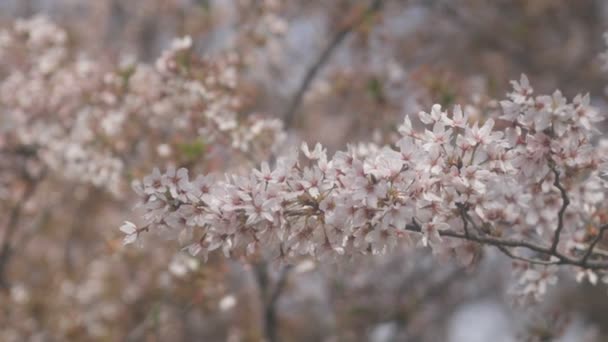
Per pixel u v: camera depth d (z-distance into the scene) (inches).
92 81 259.8
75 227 388.5
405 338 400.8
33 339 339.0
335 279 325.7
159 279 328.5
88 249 398.0
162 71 222.2
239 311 365.4
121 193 262.8
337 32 307.7
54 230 385.1
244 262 180.2
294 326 382.3
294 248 127.3
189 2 420.5
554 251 143.3
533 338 199.9
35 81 268.4
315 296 376.8
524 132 137.7
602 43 434.0
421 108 247.1
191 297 283.1
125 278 370.0
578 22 459.5
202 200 126.8
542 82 442.6
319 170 124.6
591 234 164.6
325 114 400.8
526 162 131.2
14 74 275.9
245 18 295.4
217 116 221.8
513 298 170.1
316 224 127.5
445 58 418.9
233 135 219.1
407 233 127.1
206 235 132.5
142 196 129.9
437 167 122.8
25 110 275.3
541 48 449.1
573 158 131.0
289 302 382.6
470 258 144.6
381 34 315.6
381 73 297.1
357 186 119.3
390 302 357.1
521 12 432.1
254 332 329.1
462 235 138.0
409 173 120.6
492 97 252.8
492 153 129.8
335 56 362.0
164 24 448.1
